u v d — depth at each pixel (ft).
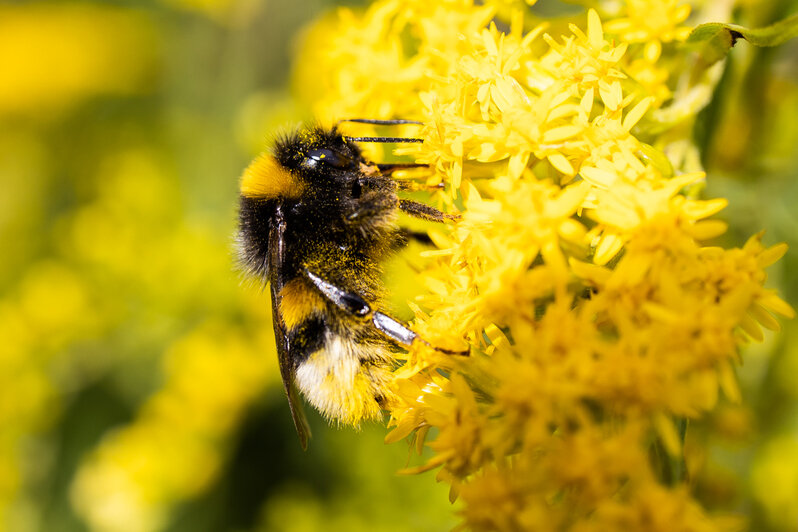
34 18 0.55
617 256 0.31
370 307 0.34
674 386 0.30
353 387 0.34
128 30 0.54
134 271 0.43
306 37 0.44
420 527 0.39
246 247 0.35
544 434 0.30
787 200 0.35
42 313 0.44
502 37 0.32
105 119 0.53
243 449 0.42
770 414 0.37
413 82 0.33
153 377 0.44
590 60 0.31
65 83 0.52
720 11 0.33
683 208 0.30
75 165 0.51
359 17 0.43
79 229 0.44
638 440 0.30
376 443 0.39
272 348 0.43
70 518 0.44
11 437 0.44
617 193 0.30
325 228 0.34
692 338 0.30
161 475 0.42
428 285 0.32
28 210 0.51
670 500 0.29
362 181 0.34
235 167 0.45
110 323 0.44
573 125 0.31
